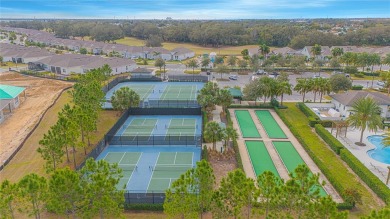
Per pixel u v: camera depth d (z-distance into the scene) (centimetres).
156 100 7481
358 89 8812
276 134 5600
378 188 3572
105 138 5150
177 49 15988
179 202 2625
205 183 2619
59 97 7706
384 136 5384
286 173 4197
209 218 3127
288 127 5888
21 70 11450
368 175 3850
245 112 6888
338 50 13388
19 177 3997
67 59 11556
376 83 9688
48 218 3112
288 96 8238
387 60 11256
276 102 7150
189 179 2608
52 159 3691
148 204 3309
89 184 2581
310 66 12800
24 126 5872
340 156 4594
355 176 4062
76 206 2652
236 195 2528
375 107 5034
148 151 4984
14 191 2522
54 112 6550
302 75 11162
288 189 2412
